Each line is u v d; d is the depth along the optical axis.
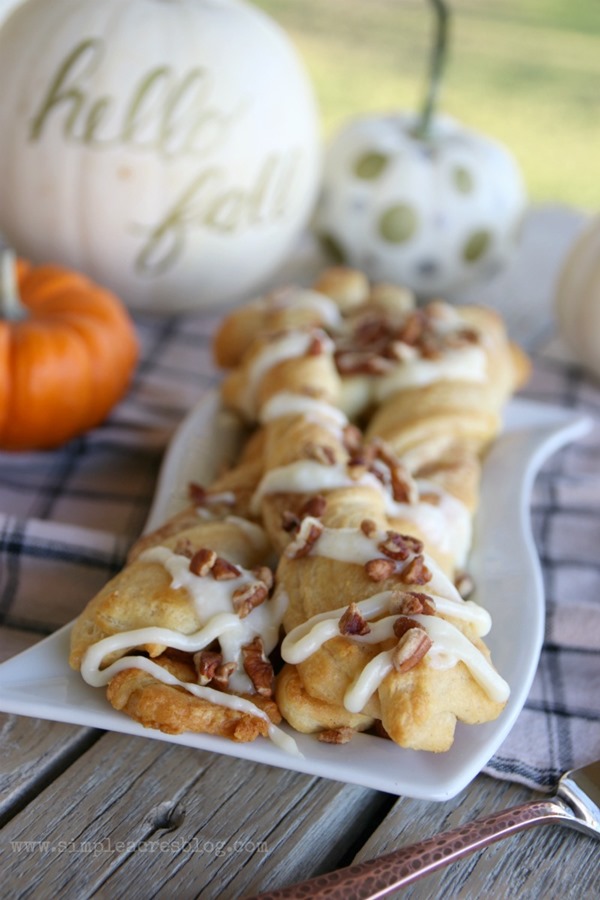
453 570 0.67
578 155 1.97
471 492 0.71
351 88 2.10
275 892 0.55
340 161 0.96
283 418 0.71
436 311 0.82
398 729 0.57
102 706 0.59
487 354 0.79
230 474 0.71
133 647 0.60
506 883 0.58
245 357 0.78
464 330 0.80
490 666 0.59
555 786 0.60
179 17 0.84
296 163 0.89
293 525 0.64
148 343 0.90
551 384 0.89
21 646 0.65
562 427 0.79
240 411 0.78
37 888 0.56
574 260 0.89
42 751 0.61
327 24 2.42
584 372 0.91
